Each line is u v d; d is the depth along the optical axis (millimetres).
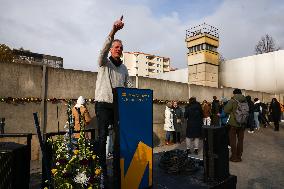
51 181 2596
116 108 3078
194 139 7723
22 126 7137
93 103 8523
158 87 10734
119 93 3100
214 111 11688
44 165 2791
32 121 7309
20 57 26422
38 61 23422
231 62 25250
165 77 30250
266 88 22625
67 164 2562
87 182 2533
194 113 7691
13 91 7051
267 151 8164
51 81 7746
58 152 2695
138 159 3250
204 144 3939
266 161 6820
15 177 2320
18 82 7156
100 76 3469
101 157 3166
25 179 2496
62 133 3074
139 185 3260
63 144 2785
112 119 3498
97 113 3447
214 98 11859
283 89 21516
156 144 10289
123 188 3057
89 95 8492
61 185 2502
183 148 9117
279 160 6934
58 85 7867
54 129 7656
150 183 3400
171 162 4219
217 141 3867
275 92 21984
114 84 3500
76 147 2799
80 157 2637
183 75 27766
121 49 3582
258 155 7566
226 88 15188
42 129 7410
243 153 7855
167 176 3992
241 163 6590
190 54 21750
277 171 5828
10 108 6984
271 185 4883
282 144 9445
